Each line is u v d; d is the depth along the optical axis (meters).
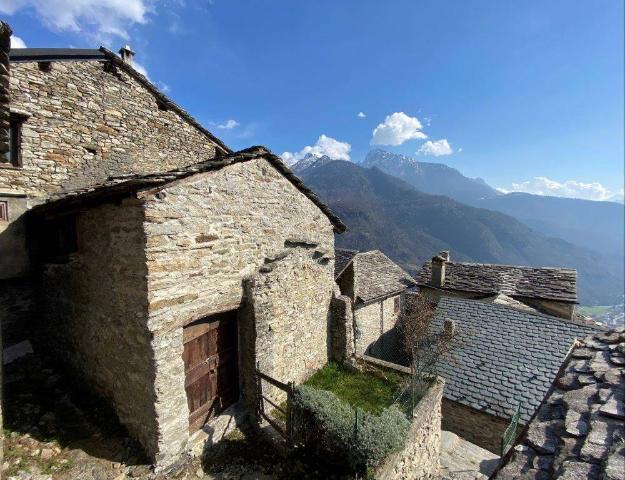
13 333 7.00
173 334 4.94
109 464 4.84
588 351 3.94
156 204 4.59
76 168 7.59
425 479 6.50
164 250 4.73
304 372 7.91
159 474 4.82
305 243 7.52
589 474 2.14
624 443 2.28
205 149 10.65
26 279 7.11
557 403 3.19
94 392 5.98
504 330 11.31
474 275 17.53
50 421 5.40
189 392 5.69
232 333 6.51
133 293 4.78
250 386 6.41
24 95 6.75
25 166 6.79
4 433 5.00
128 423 5.30
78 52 7.52
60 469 4.61
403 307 16.94
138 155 8.83
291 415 5.71
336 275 12.73
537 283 15.91
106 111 8.12
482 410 9.13
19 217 6.63
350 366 8.48
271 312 6.68
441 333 11.77
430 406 6.70
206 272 5.41
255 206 6.38
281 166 6.85
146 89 8.98
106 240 5.16
